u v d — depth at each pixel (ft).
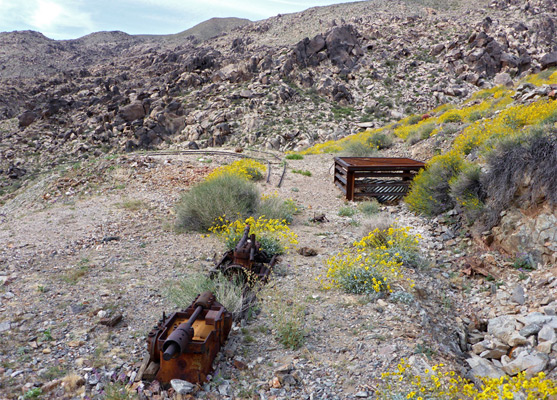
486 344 16.47
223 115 190.29
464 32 285.02
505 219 25.02
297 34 576.20
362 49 267.39
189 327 12.46
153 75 349.82
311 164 62.08
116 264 23.00
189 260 23.62
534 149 24.31
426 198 33.83
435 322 17.74
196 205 29.68
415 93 205.36
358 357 14.07
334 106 202.69
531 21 278.05
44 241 27.61
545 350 14.60
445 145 51.29
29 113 260.62
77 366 13.30
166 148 186.09
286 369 13.15
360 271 20.20
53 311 17.04
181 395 11.79
